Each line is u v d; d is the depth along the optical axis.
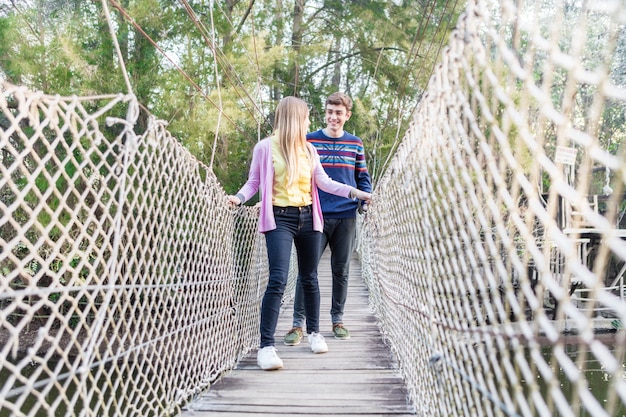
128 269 1.30
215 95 7.13
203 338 2.00
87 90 6.49
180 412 1.71
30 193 5.38
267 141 2.33
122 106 6.70
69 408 1.02
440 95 1.10
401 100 9.30
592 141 0.50
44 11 8.17
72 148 1.03
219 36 8.52
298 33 11.88
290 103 2.28
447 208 1.06
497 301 0.80
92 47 7.83
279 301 2.32
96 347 1.14
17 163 0.87
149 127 1.39
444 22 9.62
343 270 2.91
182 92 7.38
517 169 0.66
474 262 0.91
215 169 8.54
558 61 0.56
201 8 8.41
